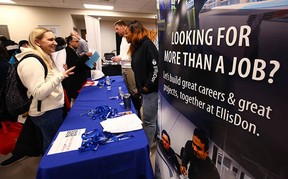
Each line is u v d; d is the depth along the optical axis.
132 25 1.70
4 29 5.78
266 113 0.41
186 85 0.69
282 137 0.38
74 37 2.49
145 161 1.01
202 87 0.61
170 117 0.85
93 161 0.91
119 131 1.16
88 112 1.53
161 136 0.97
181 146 0.79
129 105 1.60
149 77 1.68
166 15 0.78
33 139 1.40
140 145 1.02
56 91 1.40
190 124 0.70
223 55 0.50
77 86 2.57
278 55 0.36
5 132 1.59
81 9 6.58
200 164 0.67
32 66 1.19
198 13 0.57
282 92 0.36
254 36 0.41
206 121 0.61
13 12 5.80
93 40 3.99
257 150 0.44
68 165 0.87
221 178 0.58
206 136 0.62
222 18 0.49
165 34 0.81
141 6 6.17
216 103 0.56
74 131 1.19
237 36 0.45
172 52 0.76
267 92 0.40
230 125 0.51
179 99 0.75
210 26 0.53
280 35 0.35
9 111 1.34
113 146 1.01
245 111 0.46
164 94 0.88
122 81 2.89
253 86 0.43
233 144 0.51
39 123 1.35
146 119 1.87
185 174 0.78
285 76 0.36
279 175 0.40
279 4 0.35
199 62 0.60
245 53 0.44
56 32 6.39
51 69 1.41
